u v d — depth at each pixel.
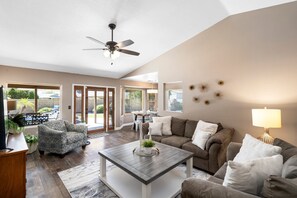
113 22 2.96
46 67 4.55
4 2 2.25
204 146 2.88
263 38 2.97
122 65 5.20
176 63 4.35
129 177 2.51
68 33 3.11
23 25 2.73
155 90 7.39
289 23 2.71
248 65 3.15
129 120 7.53
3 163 1.78
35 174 2.73
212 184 1.19
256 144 1.77
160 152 2.57
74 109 5.40
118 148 2.74
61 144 3.41
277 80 2.83
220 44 3.52
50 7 2.45
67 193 2.21
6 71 4.05
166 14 2.97
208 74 3.72
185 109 4.18
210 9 3.03
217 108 3.60
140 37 3.66
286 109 2.75
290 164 1.25
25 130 4.37
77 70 5.12
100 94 6.16
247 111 3.18
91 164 3.13
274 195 0.92
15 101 3.06
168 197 2.03
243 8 3.04
